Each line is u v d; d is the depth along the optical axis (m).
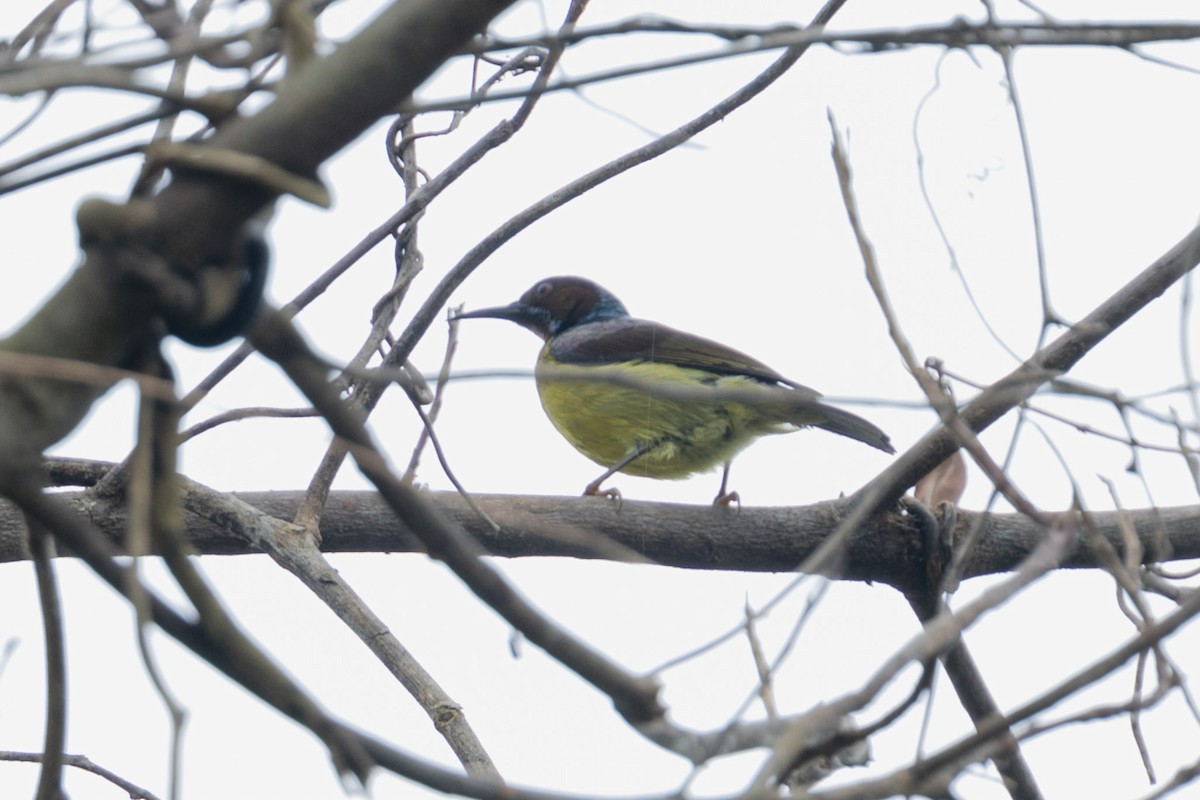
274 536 8.91
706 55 5.30
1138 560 6.63
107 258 4.52
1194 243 6.17
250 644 4.95
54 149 4.76
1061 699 5.09
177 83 6.10
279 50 5.18
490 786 4.92
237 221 4.65
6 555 9.02
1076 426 6.48
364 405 9.07
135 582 4.48
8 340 4.58
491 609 5.27
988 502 6.11
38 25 5.52
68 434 4.76
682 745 5.19
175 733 4.32
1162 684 5.57
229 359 8.88
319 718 4.93
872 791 4.90
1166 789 5.16
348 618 8.31
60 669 5.09
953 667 9.38
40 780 5.11
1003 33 5.47
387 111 4.74
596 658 5.25
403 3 4.65
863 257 5.96
